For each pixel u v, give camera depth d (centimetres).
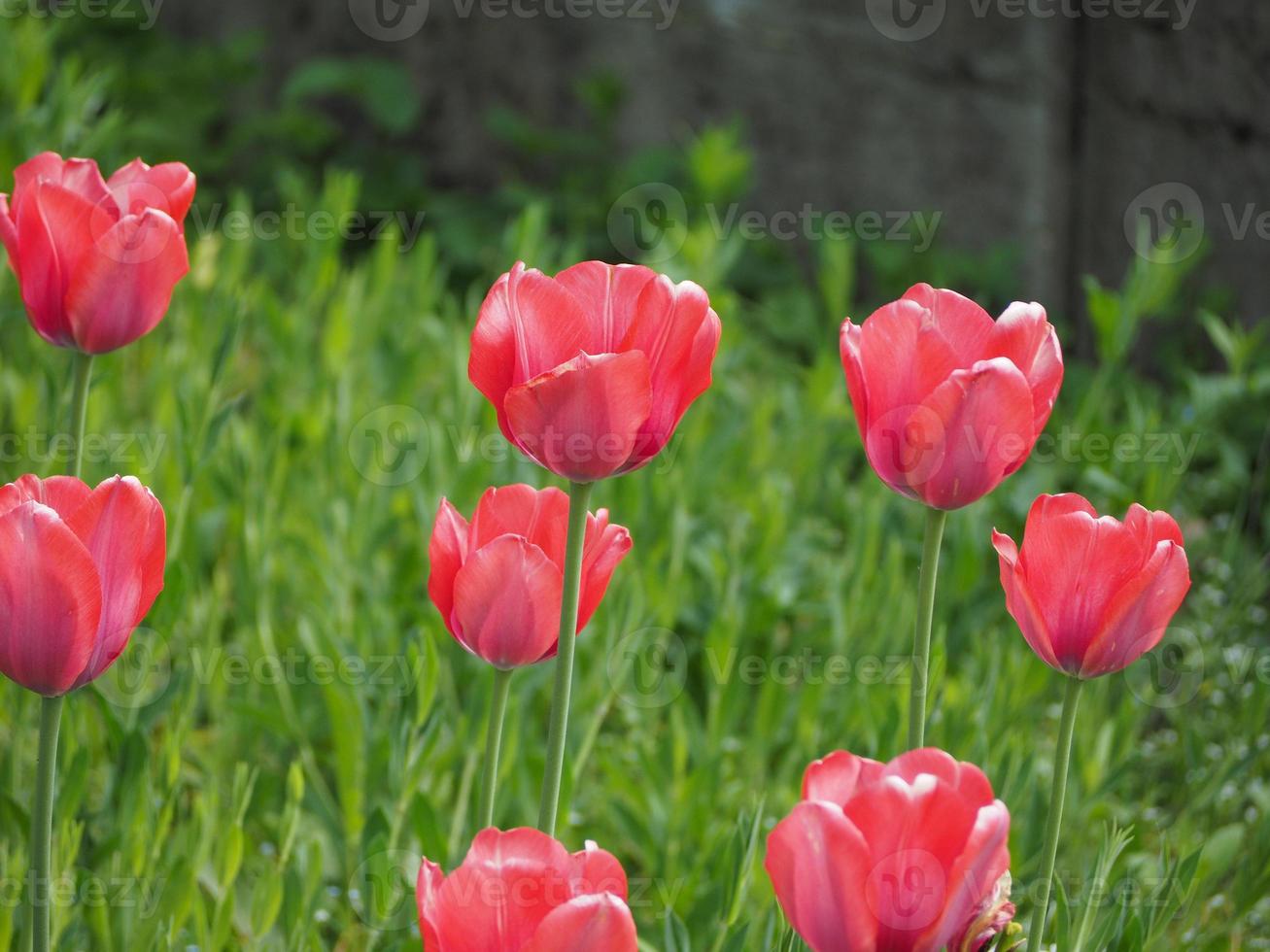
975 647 264
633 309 212
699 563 304
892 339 212
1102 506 318
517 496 215
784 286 523
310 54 597
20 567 209
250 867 239
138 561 212
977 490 213
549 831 214
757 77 554
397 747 232
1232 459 380
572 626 213
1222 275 490
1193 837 245
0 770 240
